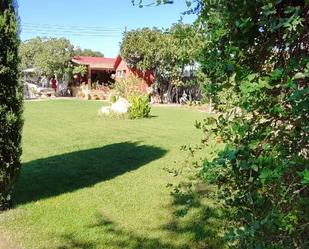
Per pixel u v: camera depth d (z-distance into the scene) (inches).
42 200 253.8
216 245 182.7
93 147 457.1
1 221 215.8
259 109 82.9
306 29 78.3
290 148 81.6
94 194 267.3
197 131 597.9
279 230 83.9
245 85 79.0
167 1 97.3
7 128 226.8
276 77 77.2
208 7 91.9
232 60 87.4
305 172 69.1
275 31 82.7
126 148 450.6
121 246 184.9
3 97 225.5
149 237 194.9
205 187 226.8
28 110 965.2
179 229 203.6
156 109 1076.5
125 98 924.6
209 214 214.2
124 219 219.5
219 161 85.0
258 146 82.4
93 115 845.8
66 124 682.8
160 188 280.7
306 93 69.7
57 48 1770.4
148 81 1540.4
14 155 232.1
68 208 238.4
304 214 80.4
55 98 1549.0
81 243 188.4
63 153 420.2
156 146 463.5
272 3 75.2
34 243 188.7
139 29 1530.5
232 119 92.0
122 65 1692.9
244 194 92.2
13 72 228.7
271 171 76.6
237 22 81.6
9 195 234.5
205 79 95.0
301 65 77.4
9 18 225.9
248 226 84.5
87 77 1891.0
